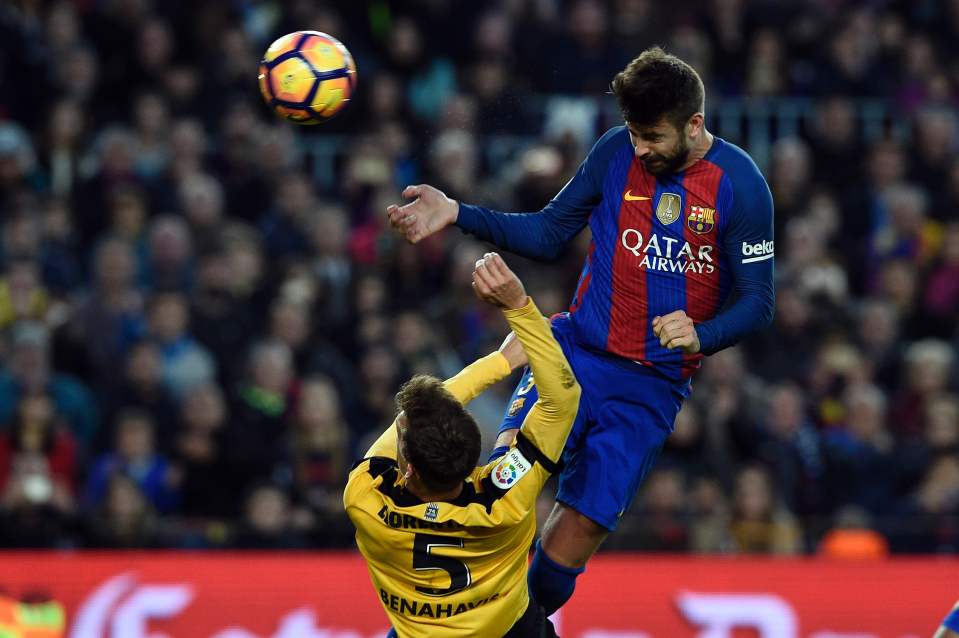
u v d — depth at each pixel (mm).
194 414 34719
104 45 46062
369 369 36688
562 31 47219
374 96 45969
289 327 37531
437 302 39344
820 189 46375
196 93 45625
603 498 18812
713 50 48812
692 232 18156
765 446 35344
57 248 40875
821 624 30031
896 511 35031
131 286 38750
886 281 42375
